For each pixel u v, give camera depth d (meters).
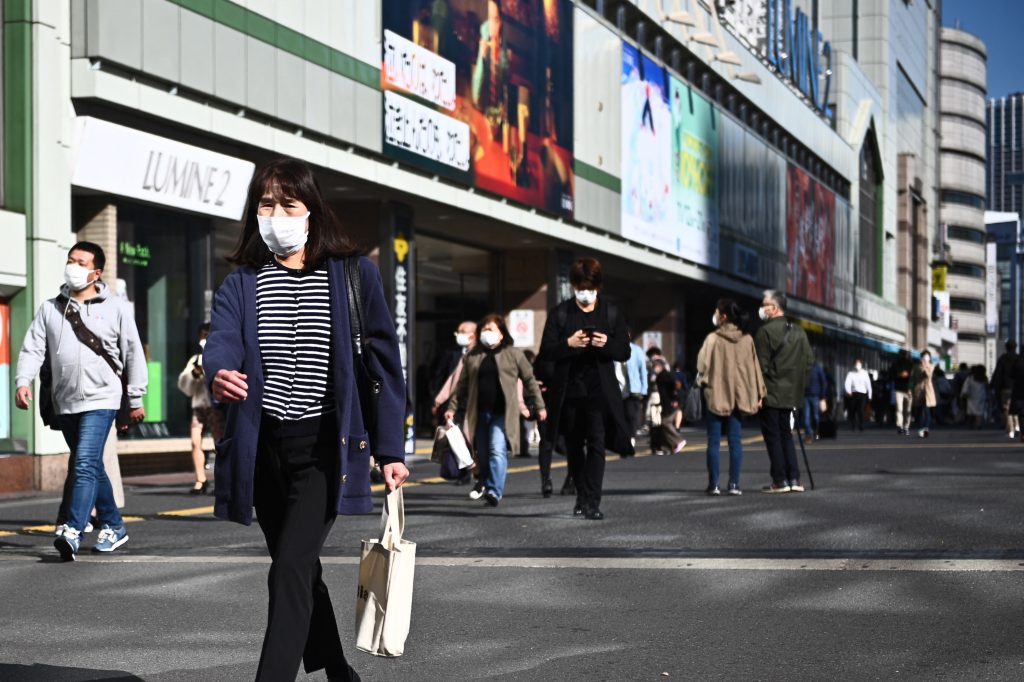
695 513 13.34
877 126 90.69
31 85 18.70
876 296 90.56
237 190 22.77
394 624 5.07
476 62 30.30
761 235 58.56
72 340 10.51
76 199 20.27
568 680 6.19
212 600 8.47
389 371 5.18
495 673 6.35
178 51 20.44
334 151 24.70
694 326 60.09
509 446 15.04
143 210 21.31
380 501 16.19
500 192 31.48
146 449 21.11
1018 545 10.51
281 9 22.97
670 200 45.38
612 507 14.10
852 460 22.62
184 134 21.53
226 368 4.99
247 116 22.34
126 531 12.17
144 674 6.38
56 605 8.34
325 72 24.28
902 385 41.22
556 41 35.19
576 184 36.75
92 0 19.08
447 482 19.62
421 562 9.98
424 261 37.84
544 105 34.25
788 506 13.88
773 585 8.77
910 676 6.15
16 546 11.38
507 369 15.16
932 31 125.62
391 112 26.41
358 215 28.38
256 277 5.19
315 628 5.28
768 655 6.66
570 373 12.73
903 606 7.93
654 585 8.86
